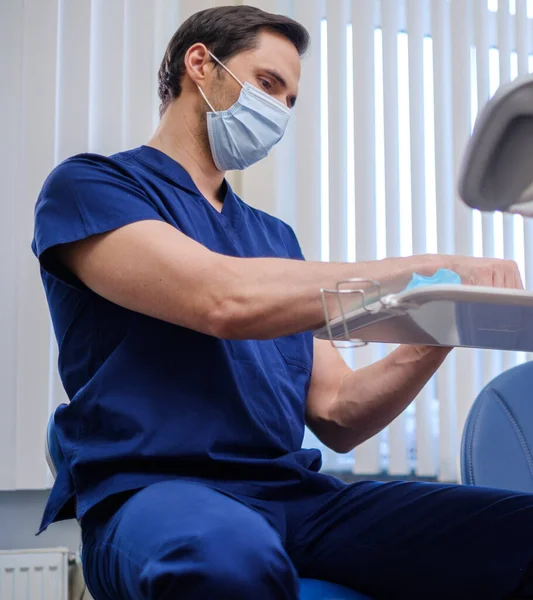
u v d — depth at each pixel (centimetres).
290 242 172
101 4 264
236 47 159
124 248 122
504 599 119
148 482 122
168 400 128
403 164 280
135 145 261
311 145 271
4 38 255
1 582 230
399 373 148
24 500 249
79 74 258
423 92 283
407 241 277
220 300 114
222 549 93
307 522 130
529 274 286
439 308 84
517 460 148
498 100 85
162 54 268
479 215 282
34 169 251
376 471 261
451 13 288
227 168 161
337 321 95
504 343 109
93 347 135
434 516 123
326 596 109
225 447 129
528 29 300
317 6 279
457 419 271
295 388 147
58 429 132
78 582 240
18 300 246
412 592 123
